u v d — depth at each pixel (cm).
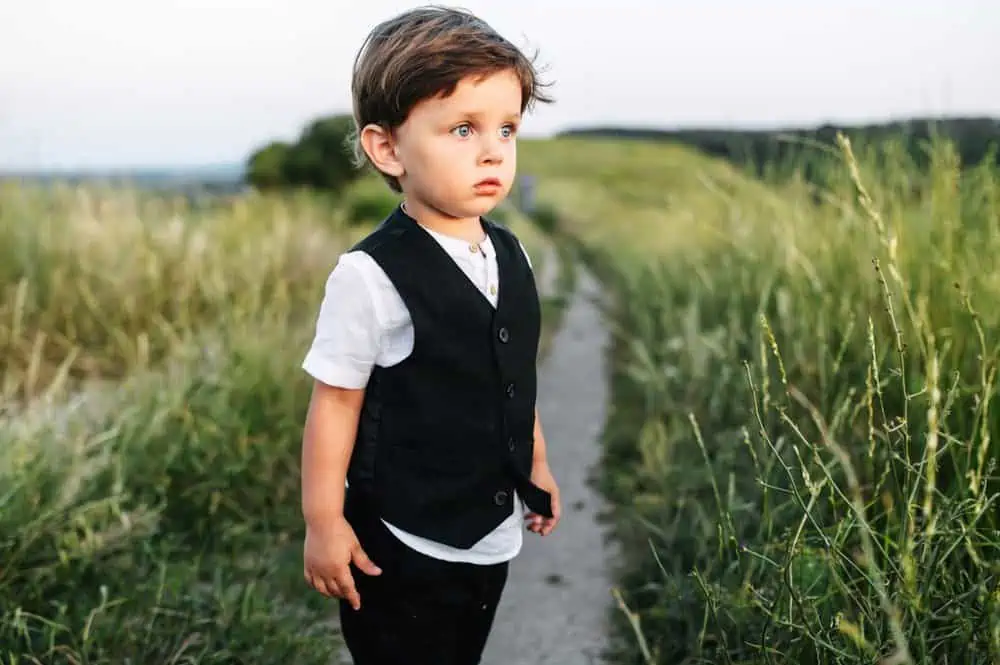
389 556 186
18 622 231
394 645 193
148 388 376
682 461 345
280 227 735
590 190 2670
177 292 560
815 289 353
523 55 181
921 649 164
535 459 211
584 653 262
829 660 188
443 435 183
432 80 171
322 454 182
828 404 312
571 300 874
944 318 278
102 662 226
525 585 304
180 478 329
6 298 531
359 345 179
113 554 278
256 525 327
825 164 417
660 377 426
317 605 277
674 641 240
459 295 181
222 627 245
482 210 179
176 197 798
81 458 302
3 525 263
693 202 562
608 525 346
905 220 335
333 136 1623
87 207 650
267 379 382
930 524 167
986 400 193
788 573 195
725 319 447
